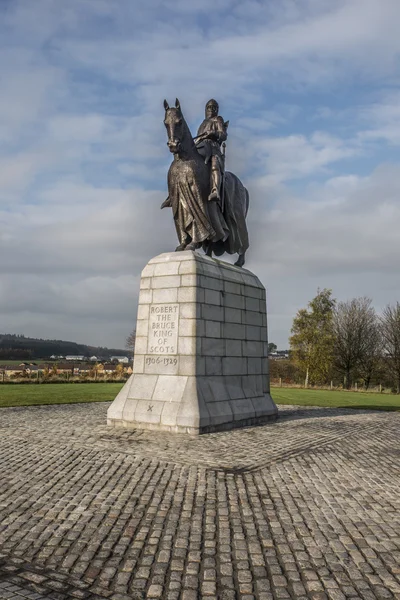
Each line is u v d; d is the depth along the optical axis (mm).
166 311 12461
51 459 8594
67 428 11891
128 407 12148
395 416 16672
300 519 5824
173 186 13625
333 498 6660
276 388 38625
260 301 15031
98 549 4910
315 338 49406
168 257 12852
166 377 12141
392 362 53812
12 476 7500
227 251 15758
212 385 12336
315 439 11062
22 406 17156
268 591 4148
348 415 16688
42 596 4023
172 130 12695
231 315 13508
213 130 14195
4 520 5676
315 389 40312
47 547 4945
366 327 56406
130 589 4152
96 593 4082
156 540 5141
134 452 9172
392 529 5559
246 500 6488
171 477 7477
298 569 4547
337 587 4223
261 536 5297
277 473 7891
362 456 9406
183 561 4668
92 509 6047
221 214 14516
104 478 7387
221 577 4379
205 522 5672
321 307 49594
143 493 6691
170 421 11453
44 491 6758
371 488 7180
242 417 12875
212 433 11469
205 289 12531
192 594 4082
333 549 4992
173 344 12211
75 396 21172
